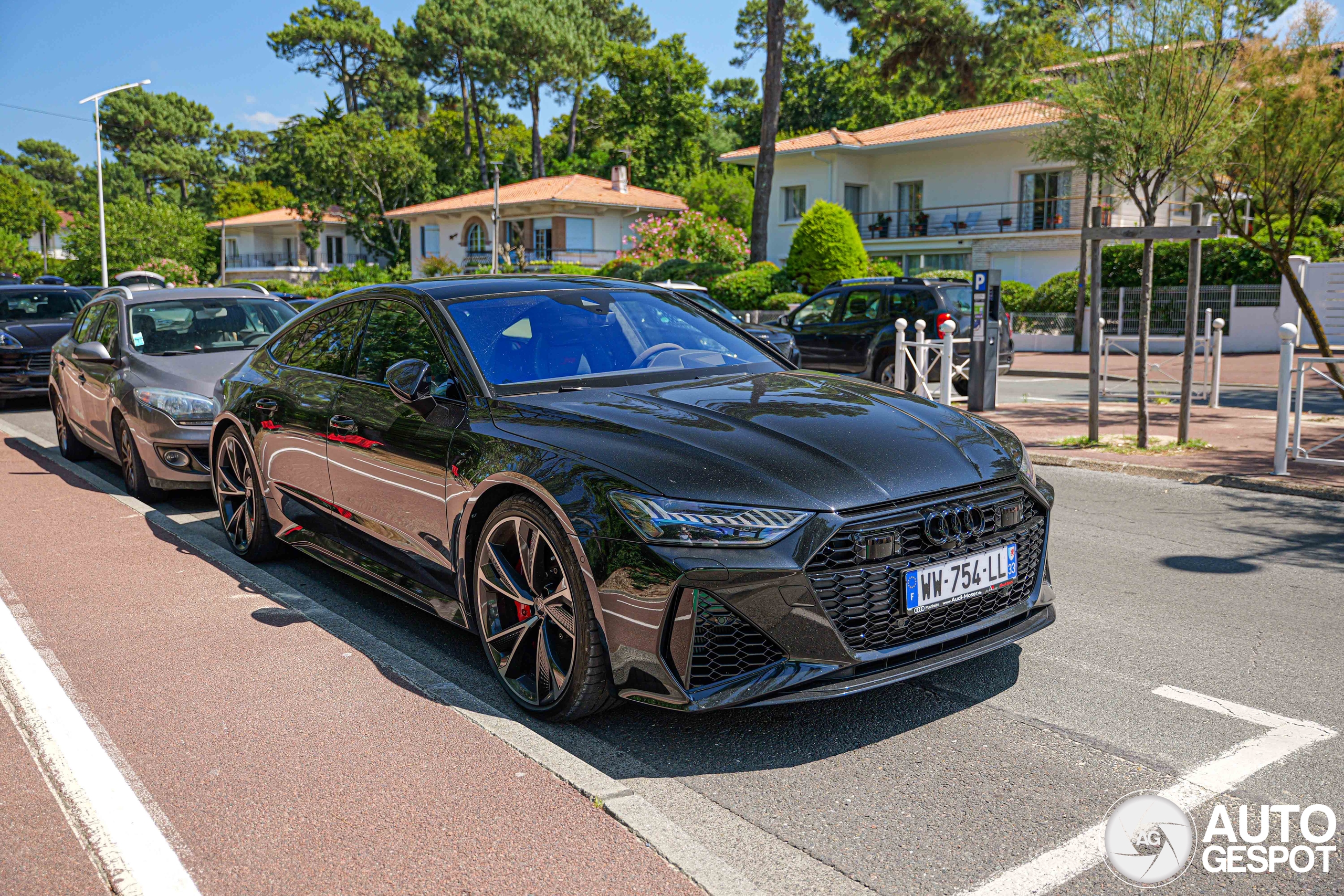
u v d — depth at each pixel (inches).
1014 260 1310.3
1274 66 382.9
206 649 159.3
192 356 304.3
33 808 111.0
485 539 142.3
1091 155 379.9
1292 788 117.1
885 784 119.1
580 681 127.3
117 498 283.9
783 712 140.4
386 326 182.7
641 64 2743.6
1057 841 105.7
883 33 1579.7
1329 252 908.0
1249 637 168.9
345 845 102.2
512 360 161.6
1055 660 159.0
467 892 94.0
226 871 97.8
